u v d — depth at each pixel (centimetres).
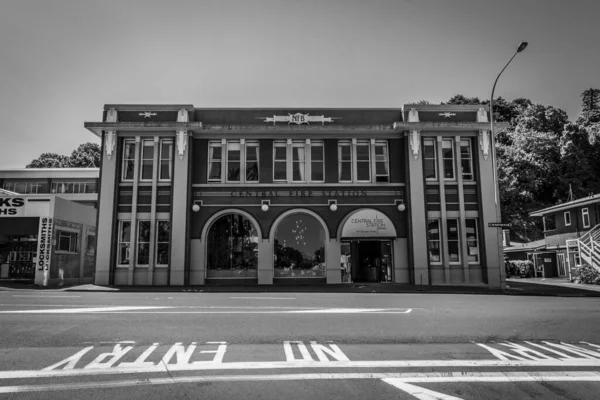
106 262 2473
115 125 2539
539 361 716
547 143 6600
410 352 770
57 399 536
